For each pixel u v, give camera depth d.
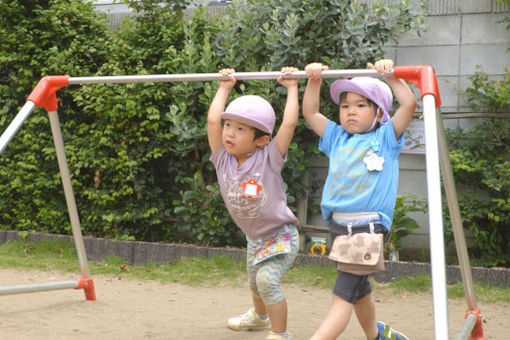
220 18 5.03
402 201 4.54
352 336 2.74
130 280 4.19
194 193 4.85
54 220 5.31
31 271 4.38
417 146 4.76
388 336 2.36
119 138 5.12
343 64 4.73
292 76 2.46
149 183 5.26
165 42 5.08
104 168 5.05
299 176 4.98
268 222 2.47
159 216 5.13
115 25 5.82
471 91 4.64
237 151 2.45
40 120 5.25
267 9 4.82
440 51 4.93
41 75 5.41
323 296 3.78
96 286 3.93
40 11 5.25
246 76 2.55
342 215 2.25
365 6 4.62
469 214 4.38
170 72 5.07
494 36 4.80
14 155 5.39
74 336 2.59
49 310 3.12
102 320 2.95
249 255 2.61
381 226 2.20
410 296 3.79
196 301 3.58
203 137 4.91
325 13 4.65
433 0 4.95
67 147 5.16
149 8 5.30
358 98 2.29
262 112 2.42
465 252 2.61
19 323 2.79
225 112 2.41
